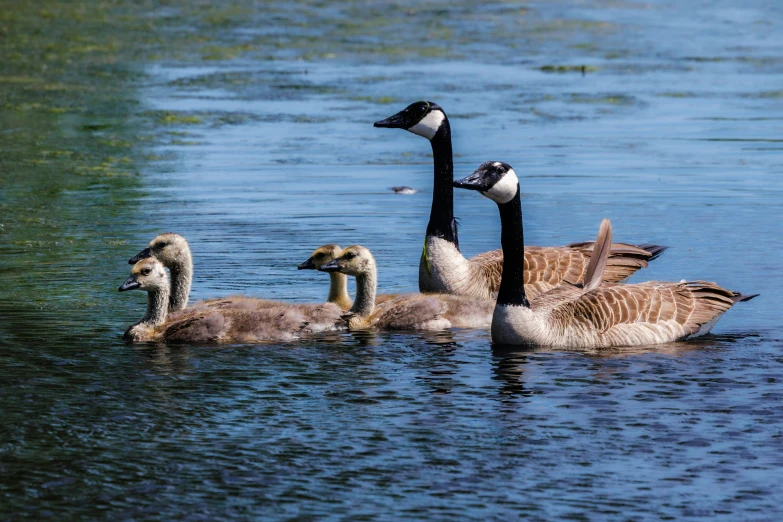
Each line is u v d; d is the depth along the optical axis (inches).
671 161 1051.9
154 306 611.8
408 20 1886.1
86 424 470.0
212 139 1157.1
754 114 1268.5
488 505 396.2
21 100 1312.7
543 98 1346.0
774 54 1656.0
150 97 1346.0
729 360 556.1
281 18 1883.6
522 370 541.6
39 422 471.8
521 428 463.8
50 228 849.5
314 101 1332.4
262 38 1718.8
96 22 1809.8
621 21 1925.4
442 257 679.7
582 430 462.3
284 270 748.0
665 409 483.8
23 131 1179.9
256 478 418.9
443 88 1396.4
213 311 610.2
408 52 1633.9
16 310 653.3
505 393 506.6
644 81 1456.7
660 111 1282.0
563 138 1144.8
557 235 819.4
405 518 387.2
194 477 419.8
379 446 447.5
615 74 1498.5
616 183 971.9
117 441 452.4
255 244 805.9
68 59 1542.8
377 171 1033.5
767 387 512.1
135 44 1656.0
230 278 726.5
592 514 389.1
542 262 685.3
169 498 402.9
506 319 587.8
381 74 1482.5
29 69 1473.9
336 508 394.6
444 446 446.6
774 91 1401.3
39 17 1833.2
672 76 1488.7
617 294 597.6
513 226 588.4
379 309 642.2
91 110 1275.8
